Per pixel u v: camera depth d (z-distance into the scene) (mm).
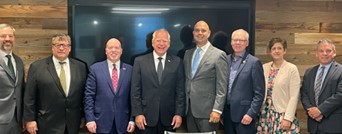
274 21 4434
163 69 3746
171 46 4301
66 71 3742
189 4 4312
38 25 4199
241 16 4379
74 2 4207
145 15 4273
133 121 3766
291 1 4453
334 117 3742
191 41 4312
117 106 3742
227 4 4355
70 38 4035
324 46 3785
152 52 3965
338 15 4484
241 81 3709
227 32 4363
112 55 3770
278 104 3840
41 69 3666
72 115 3707
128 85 3793
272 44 3922
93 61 4234
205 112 3709
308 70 3969
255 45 4402
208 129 3721
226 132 3895
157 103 3699
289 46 4473
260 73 3688
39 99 3680
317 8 4492
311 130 3873
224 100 3670
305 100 3904
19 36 4188
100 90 3723
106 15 4234
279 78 3861
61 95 3652
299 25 4473
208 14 4336
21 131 3732
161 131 3783
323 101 3766
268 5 4418
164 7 4289
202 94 3717
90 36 4227
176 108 3750
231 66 3828
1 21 4160
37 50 4211
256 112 3658
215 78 3725
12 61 3672
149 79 3699
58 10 4211
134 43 4270
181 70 3795
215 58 3709
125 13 4254
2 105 3557
